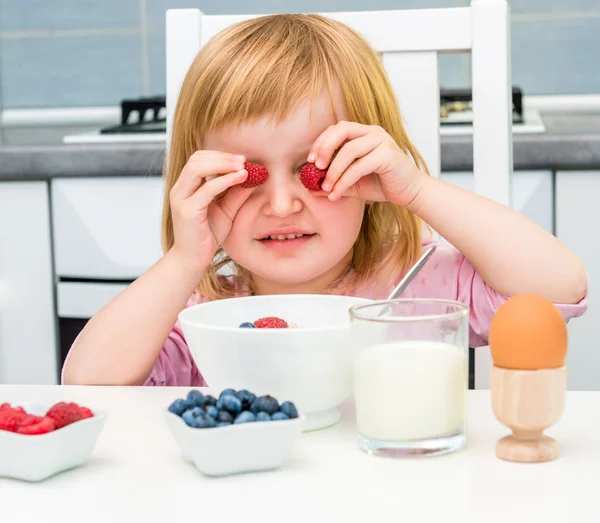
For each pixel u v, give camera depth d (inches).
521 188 72.9
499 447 26.2
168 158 51.7
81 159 76.5
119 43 104.2
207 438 24.5
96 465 26.5
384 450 26.7
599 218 72.2
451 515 22.2
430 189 42.2
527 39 98.7
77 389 35.4
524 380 25.5
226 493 24.1
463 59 98.2
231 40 44.0
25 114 105.8
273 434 25.1
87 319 78.7
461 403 27.0
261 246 42.9
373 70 46.3
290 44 42.7
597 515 22.0
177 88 52.1
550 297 42.7
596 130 77.3
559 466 25.4
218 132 42.0
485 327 45.6
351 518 22.2
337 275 49.4
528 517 21.9
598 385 73.9
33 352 79.7
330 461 26.5
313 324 36.0
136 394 34.5
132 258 77.6
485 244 42.4
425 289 47.8
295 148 41.1
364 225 48.9
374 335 27.1
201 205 39.8
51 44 105.0
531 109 96.7
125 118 96.0
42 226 78.2
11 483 25.4
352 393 33.4
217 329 29.7
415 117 51.0
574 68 98.6
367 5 100.8
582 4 97.4
